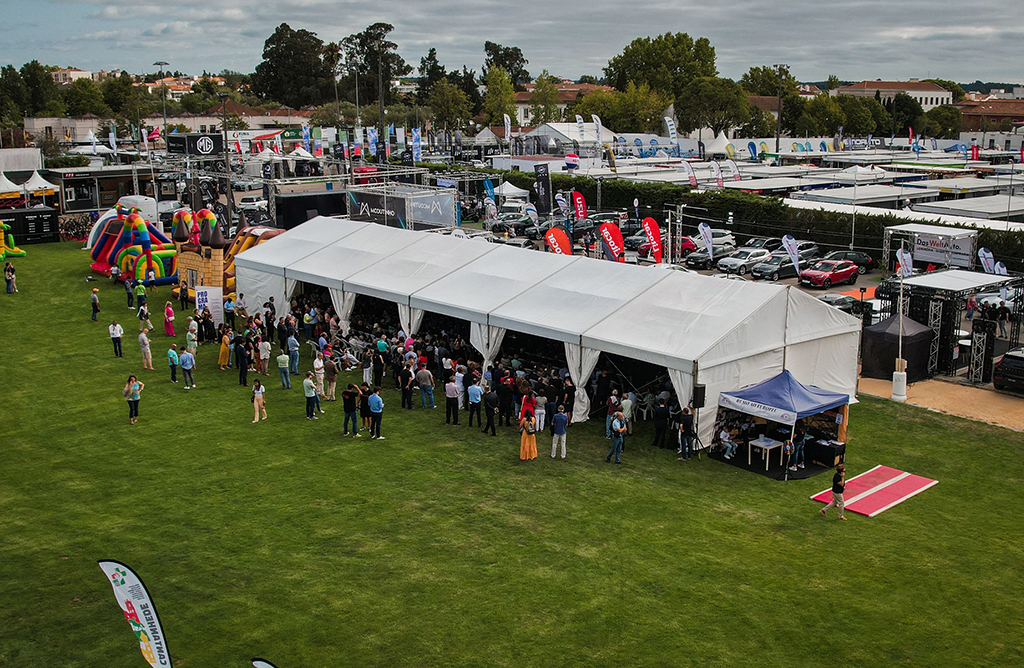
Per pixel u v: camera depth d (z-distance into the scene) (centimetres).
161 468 2105
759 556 1639
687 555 1642
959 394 2670
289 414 2527
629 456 2183
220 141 5334
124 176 6944
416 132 6762
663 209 6050
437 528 1767
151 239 4541
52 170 6719
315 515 1833
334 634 1386
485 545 1689
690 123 12600
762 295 2339
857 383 2719
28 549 1683
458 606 1466
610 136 10044
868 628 1399
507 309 2656
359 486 1991
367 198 4506
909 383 2794
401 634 1384
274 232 3950
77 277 4547
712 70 14862
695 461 2148
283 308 3462
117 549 1681
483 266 3036
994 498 1916
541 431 2364
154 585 1541
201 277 3900
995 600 1484
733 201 5666
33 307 3888
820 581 1545
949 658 1320
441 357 2775
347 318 3156
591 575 1566
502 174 7188
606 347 2341
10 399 2642
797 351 2408
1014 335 3159
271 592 1515
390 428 2400
